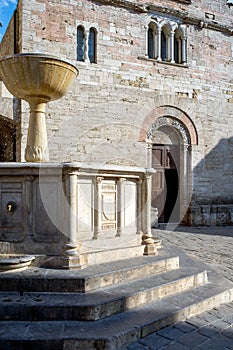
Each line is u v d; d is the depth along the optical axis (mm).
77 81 13336
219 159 16172
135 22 14500
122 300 3836
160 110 14898
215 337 3619
